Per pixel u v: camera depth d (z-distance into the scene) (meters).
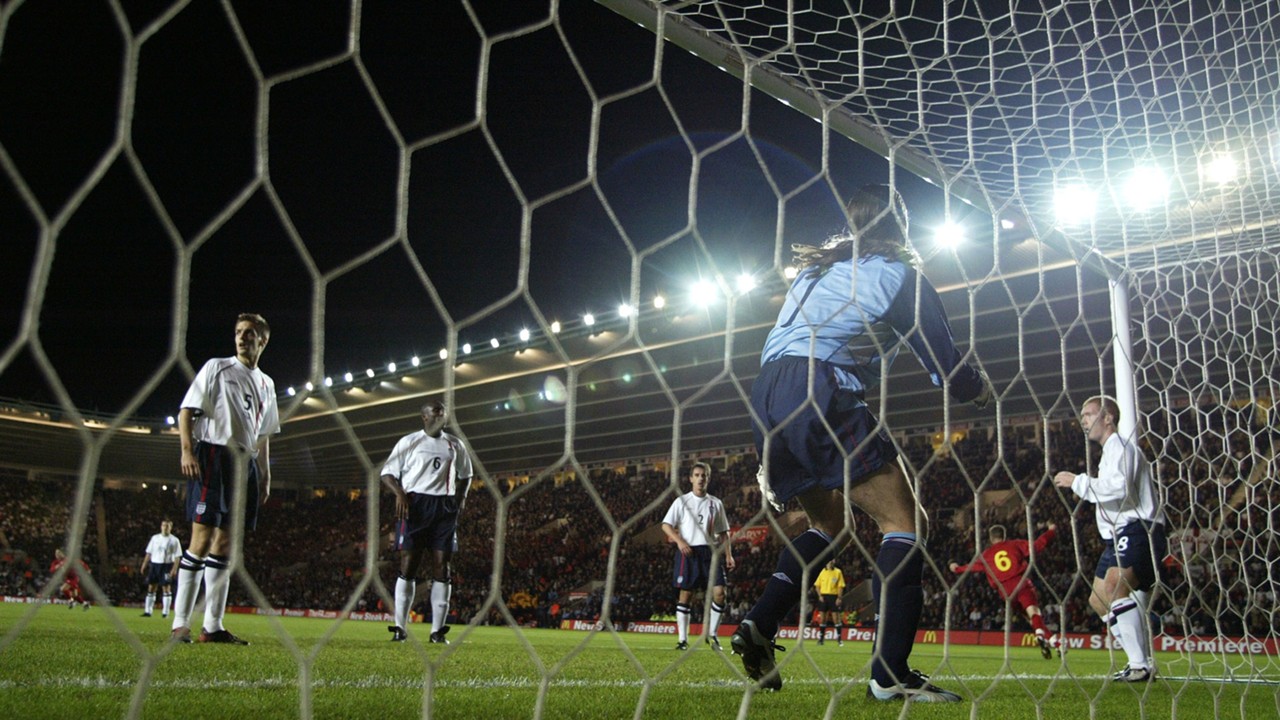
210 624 4.56
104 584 34.06
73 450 33.25
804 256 2.94
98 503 36.66
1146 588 4.43
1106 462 4.43
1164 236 5.86
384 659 3.84
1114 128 4.63
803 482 2.76
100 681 2.54
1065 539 19.88
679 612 8.02
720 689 3.01
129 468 36.00
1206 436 16.41
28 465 34.84
